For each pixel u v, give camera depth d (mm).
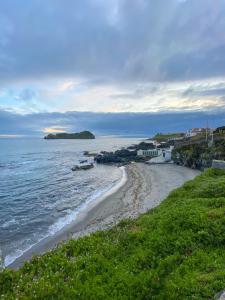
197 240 13539
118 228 17438
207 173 30938
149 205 38000
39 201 46469
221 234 13781
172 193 24625
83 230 29969
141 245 13812
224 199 18328
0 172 82938
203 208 16891
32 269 13000
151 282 10977
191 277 10703
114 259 12898
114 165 96875
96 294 10500
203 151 79250
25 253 24922
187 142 101500
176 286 10266
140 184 55719
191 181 28188
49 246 26250
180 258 12367
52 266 12891
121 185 57094
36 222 34688
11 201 46844
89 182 64062
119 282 11180
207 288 9805
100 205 41156
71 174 77438
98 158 108312
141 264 12297
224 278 10219
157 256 12742
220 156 72875
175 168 81125
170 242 13586
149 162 95375
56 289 10781
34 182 65438
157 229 15031
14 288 11344
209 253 12562
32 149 194500
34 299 10328
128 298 10367
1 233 30656
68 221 34469
